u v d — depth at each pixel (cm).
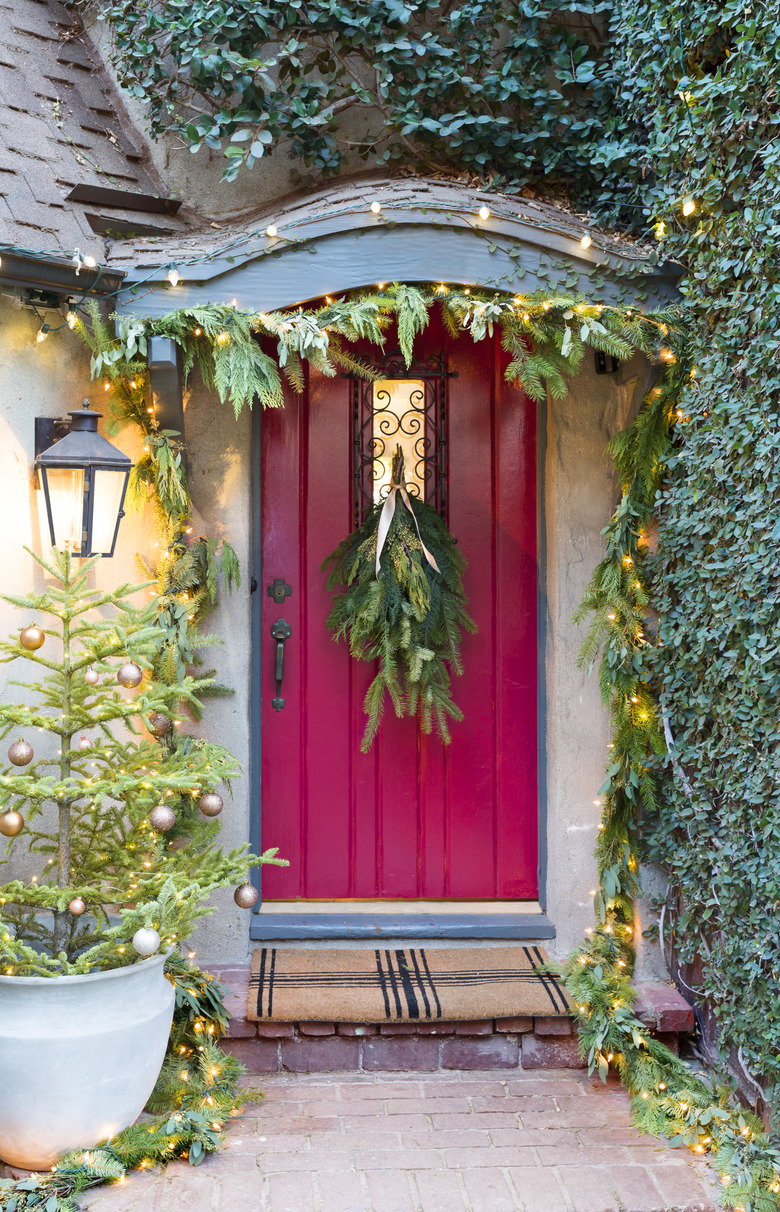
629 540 379
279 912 411
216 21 393
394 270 344
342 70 419
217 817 396
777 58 296
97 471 325
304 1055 364
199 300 342
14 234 342
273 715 421
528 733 426
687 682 360
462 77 407
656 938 395
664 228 363
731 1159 302
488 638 426
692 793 356
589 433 400
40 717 310
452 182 388
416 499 404
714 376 331
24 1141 290
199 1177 300
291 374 351
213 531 395
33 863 361
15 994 289
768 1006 309
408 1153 314
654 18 366
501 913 416
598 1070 369
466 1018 358
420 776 425
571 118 411
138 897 314
